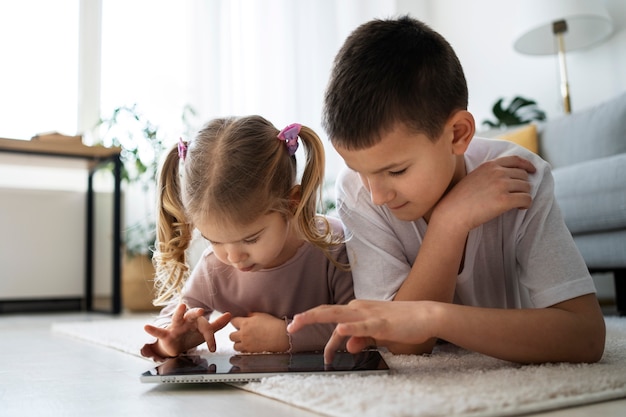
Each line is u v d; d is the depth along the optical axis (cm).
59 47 320
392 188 78
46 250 309
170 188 100
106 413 60
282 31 338
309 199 96
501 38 331
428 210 91
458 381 65
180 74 325
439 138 78
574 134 238
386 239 93
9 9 311
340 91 78
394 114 74
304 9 344
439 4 375
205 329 89
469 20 353
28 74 313
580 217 182
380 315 70
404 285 86
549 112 303
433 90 77
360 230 94
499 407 54
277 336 95
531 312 74
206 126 95
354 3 358
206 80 318
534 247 83
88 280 310
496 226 89
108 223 319
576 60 290
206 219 85
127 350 115
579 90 289
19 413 61
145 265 286
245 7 332
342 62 80
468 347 72
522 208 82
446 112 79
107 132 302
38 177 314
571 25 274
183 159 95
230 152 87
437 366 77
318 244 97
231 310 113
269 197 87
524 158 90
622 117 221
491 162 88
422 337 70
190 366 77
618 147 221
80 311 305
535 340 72
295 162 98
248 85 328
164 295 104
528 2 268
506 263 92
